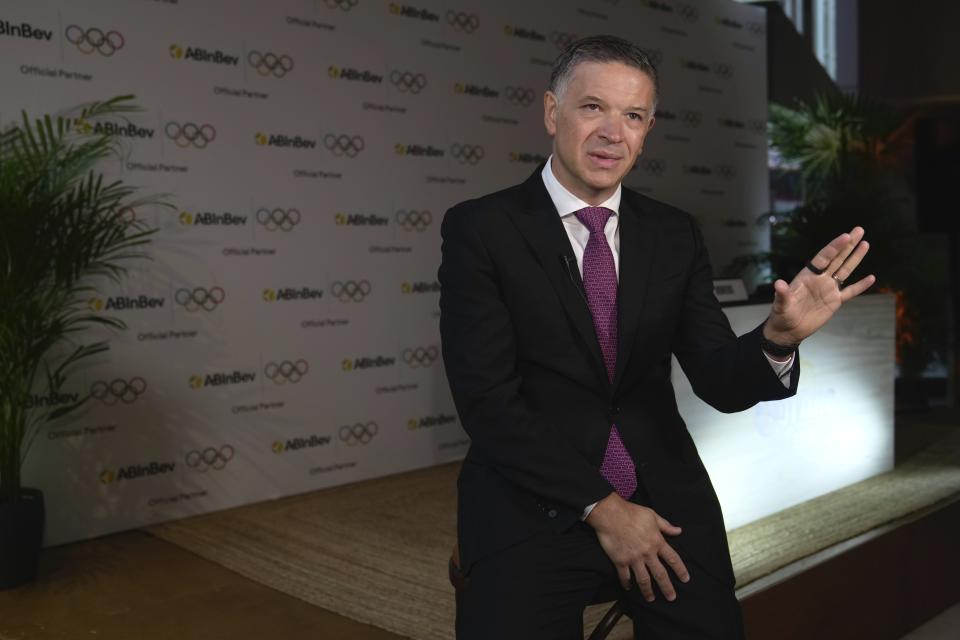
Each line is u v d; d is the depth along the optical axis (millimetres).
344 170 4141
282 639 2486
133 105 3482
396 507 3787
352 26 4141
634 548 1422
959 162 5891
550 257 1496
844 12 8328
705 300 1603
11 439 2955
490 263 1494
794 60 7434
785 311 1329
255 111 3830
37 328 2961
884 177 7023
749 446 3178
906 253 6055
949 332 6113
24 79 3223
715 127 6113
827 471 3564
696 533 1510
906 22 8039
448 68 4535
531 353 1508
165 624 2613
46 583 2980
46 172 3104
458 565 1556
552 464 1428
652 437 1536
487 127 4727
